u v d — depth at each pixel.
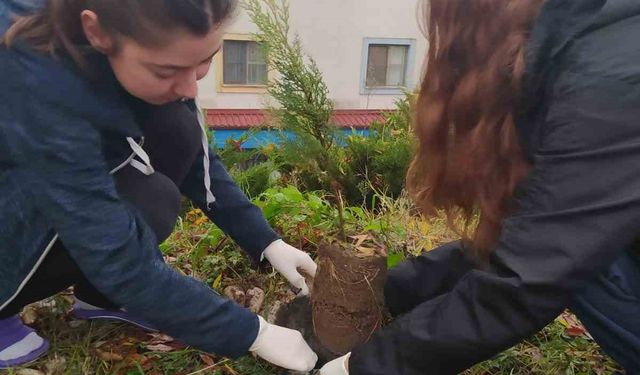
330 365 1.48
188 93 1.29
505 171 1.25
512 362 1.80
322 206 2.61
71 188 1.31
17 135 1.28
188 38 1.16
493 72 1.16
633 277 1.32
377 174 3.40
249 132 3.72
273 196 2.52
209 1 1.16
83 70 1.26
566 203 1.10
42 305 1.99
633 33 1.06
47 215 1.36
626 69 1.04
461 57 1.21
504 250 1.19
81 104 1.27
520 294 1.15
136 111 1.60
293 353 1.54
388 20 6.15
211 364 1.78
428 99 1.28
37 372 1.70
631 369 1.36
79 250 1.36
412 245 2.46
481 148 1.23
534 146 1.19
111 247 1.36
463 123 1.24
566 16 1.10
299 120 1.66
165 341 1.87
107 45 1.20
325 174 1.83
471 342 1.25
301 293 1.89
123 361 1.77
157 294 1.42
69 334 1.88
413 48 6.27
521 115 1.19
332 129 1.69
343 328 1.59
